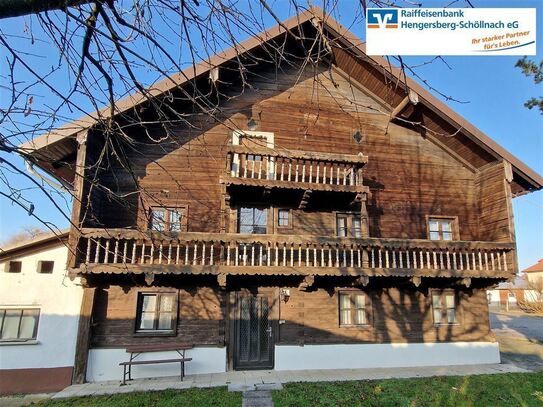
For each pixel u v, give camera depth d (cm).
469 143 1265
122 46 305
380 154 1299
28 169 638
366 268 1063
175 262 1055
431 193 1310
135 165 1116
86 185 956
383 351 1154
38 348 966
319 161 1110
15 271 995
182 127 1170
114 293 1047
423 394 862
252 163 1091
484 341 1236
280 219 1184
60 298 1002
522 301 3603
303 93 1276
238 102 1222
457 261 1249
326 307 1151
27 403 841
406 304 1209
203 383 948
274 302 1124
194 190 1137
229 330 1089
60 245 1023
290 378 995
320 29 356
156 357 1030
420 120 1289
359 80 1312
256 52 1115
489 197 1278
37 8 277
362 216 1114
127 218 1080
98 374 991
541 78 1127
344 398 830
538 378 1014
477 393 873
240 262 1079
